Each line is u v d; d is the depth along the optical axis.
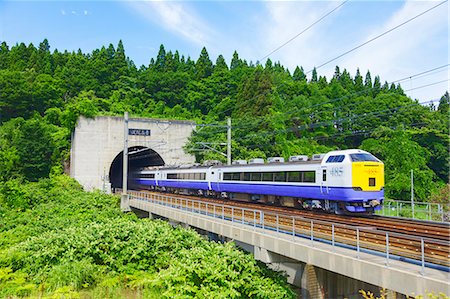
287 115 56.75
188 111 69.69
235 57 88.00
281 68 85.19
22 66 71.81
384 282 9.66
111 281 15.33
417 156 46.03
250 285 13.01
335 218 17.75
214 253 14.48
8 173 41.81
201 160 49.19
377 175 19.03
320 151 54.59
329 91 70.19
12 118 54.31
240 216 19.45
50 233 20.08
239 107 60.84
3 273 15.98
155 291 14.58
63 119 45.88
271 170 24.98
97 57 78.00
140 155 59.03
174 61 84.38
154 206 29.95
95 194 39.31
